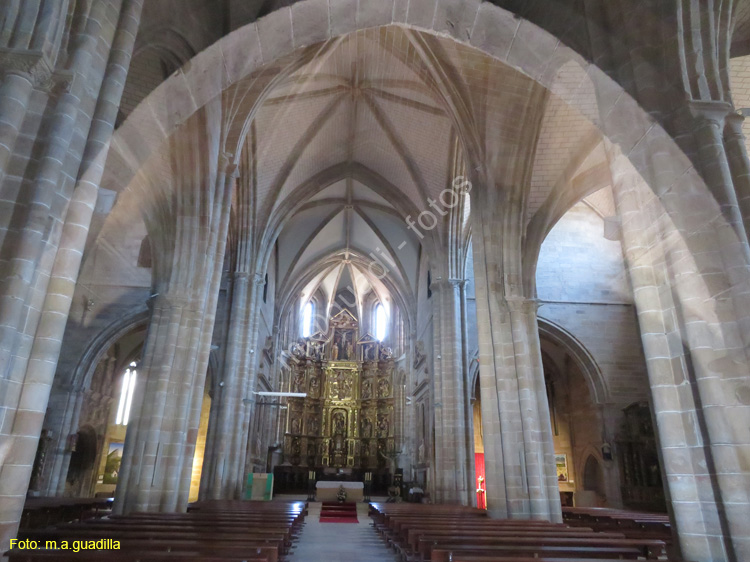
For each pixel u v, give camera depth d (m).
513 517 13.60
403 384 39.88
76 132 6.33
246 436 23.75
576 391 28.44
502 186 16.33
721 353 6.44
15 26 6.15
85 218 6.25
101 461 27.94
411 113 22.22
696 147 7.42
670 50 8.01
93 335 23.41
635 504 23.08
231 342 23.84
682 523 6.49
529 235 16.97
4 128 5.79
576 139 15.79
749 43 11.54
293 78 19.08
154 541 6.70
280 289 34.62
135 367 29.86
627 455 24.14
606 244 27.31
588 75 8.95
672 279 7.02
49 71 6.18
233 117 15.98
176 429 13.27
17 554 5.16
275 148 23.53
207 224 14.12
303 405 42.19
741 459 6.10
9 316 5.41
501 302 15.60
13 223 5.71
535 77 10.02
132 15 7.44
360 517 22.97
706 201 7.04
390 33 17.53
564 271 26.73
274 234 26.22
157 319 13.74
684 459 6.62
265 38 9.80
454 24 10.37
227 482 22.45
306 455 41.19
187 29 9.05
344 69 21.36
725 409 6.27
